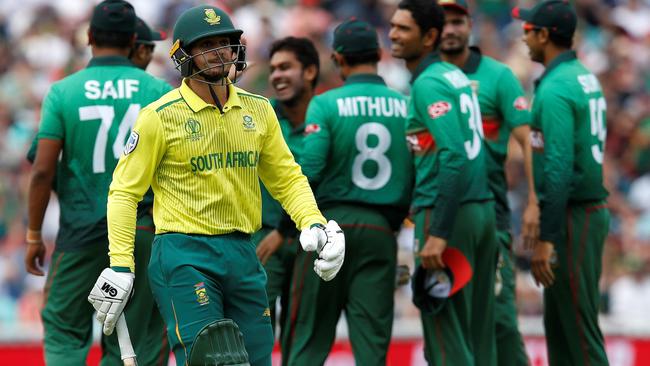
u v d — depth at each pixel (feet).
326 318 80.79
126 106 75.97
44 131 75.15
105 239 75.87
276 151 63.62
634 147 176.76
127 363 61.31
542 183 82.58
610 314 145.69
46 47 187.01
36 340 101.35
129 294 60.08
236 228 61.77
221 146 61.11
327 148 78.89
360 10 195.93
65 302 76.48
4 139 170.50
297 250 81.35
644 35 203.51
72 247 76.18
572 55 82.74
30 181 76.13
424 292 76.74
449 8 84.69
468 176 75.51
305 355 80.23
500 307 85.87
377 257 79.36
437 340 77.10
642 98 189.16
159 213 61.62
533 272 81.10
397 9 79.05
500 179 85.71
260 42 185.98
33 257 78.64
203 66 60.39
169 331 61.36
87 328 77.41
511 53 189.57
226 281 61.52
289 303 81.87
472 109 76.95
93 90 75.72
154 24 193.57
